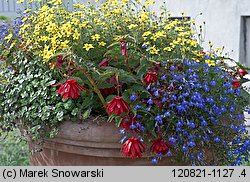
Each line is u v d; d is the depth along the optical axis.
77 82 1.89
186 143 1.82
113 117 1.76
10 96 2.08
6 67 2.28
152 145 1.78
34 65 2.10
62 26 1.99
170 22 2.29
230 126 1.89
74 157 1.91
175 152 1.84
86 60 1.96
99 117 1.87
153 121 1.81
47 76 2.00
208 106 1.88
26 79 2.03
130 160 1.85
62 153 1.94
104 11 2.31
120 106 1.71
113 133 1.79
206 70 1.88
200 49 2.19
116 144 1.80
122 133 1.75
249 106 2.09
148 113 1.81
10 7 4.95
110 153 1.83
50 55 1.86
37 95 1.96
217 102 1.91
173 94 1.81
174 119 1.83
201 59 2.00
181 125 1.77
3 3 4.95
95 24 2.11
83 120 1.84
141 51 1.98
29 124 2.02
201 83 1.90
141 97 1.87
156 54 2.02
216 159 1.93
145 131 1.81
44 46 2.09
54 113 1.88
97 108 1.97
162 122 1.80
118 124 1.74
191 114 1.84
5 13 4.93
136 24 2.17
